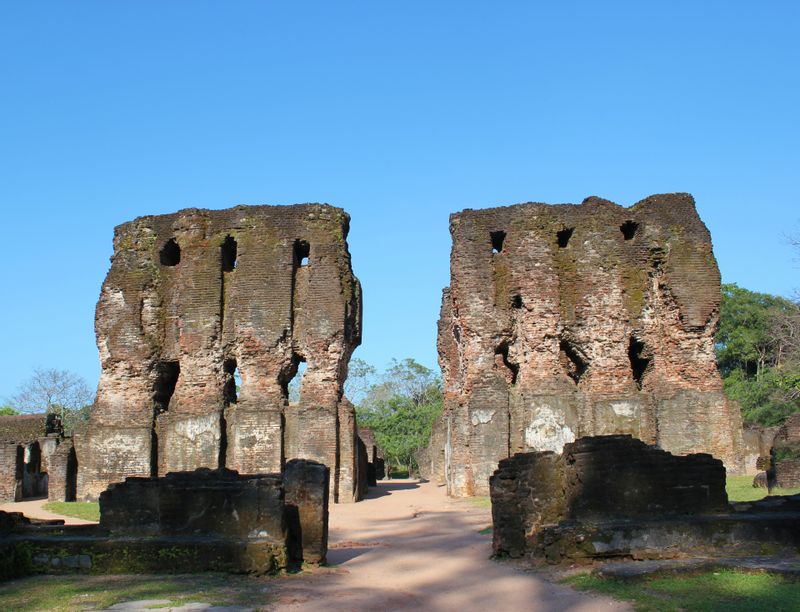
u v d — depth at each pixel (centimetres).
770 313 6156
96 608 1254
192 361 3488
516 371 3547
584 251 3431
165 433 3497
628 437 1599
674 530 1480
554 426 3228
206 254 3572
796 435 3062
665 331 3362
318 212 3525
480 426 3198
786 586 1224
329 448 3275
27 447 4300
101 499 1698
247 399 3388
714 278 3350
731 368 6562
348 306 3469
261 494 1595
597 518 1558
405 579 1538
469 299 3353
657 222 3444
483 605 1291
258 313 3447
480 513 2617
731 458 3209
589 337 3366
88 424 3553
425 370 8106
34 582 1479
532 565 1545
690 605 1148
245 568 1528
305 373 3375
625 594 1241
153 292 3641
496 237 3525
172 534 1619
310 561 1656
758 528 1466
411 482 4819
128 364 3553
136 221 3716
